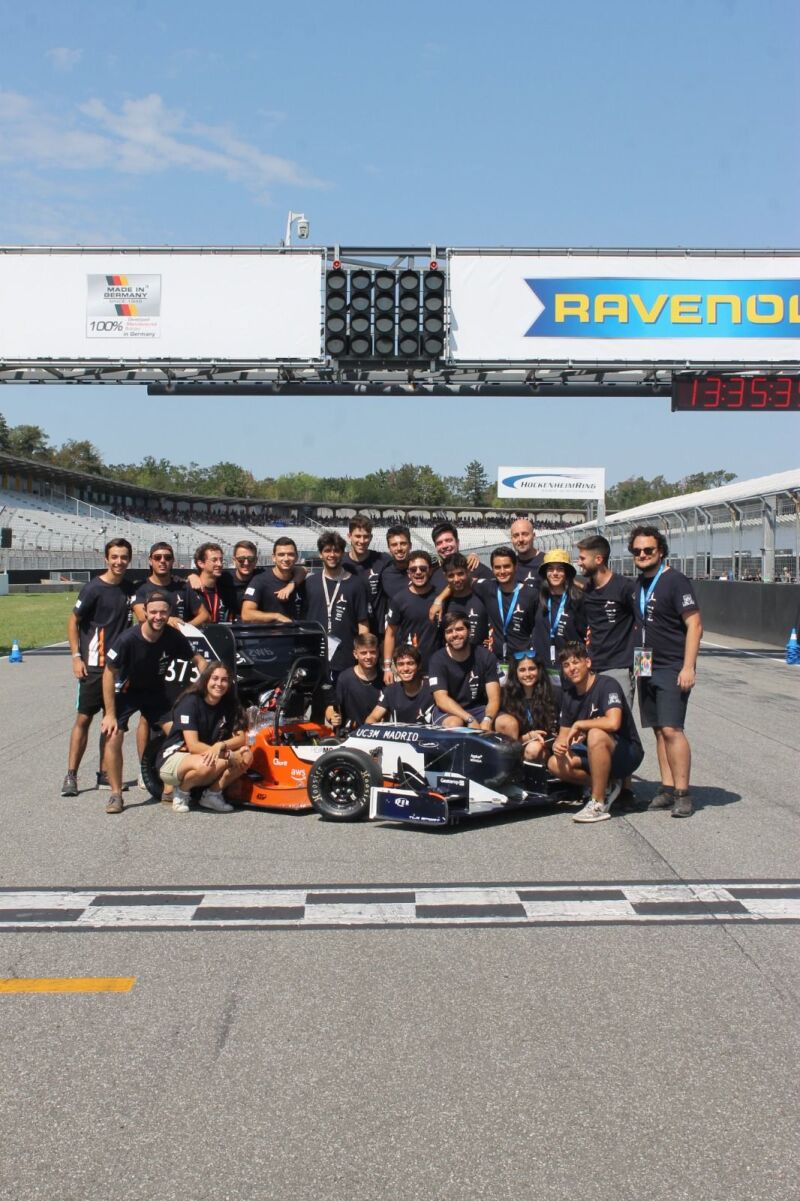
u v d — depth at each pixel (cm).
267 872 571
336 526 8975
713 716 1212
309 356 1764
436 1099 326
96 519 6869
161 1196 277
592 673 718
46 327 1788
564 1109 320
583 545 717
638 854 606
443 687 746
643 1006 394
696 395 1786
